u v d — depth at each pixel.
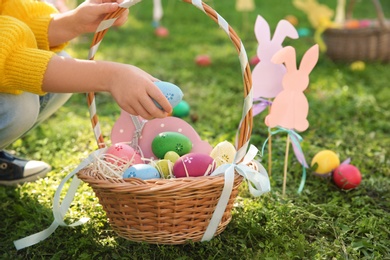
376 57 2.41
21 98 1.11
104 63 1.03
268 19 3.24
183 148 1.18
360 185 1.37
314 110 1.81
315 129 1.67
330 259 1.11
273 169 1.41
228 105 1.87
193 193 1.05
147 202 1.05
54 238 1.16
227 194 1.05
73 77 1.02
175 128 1.21
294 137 1.30
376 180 1.39
